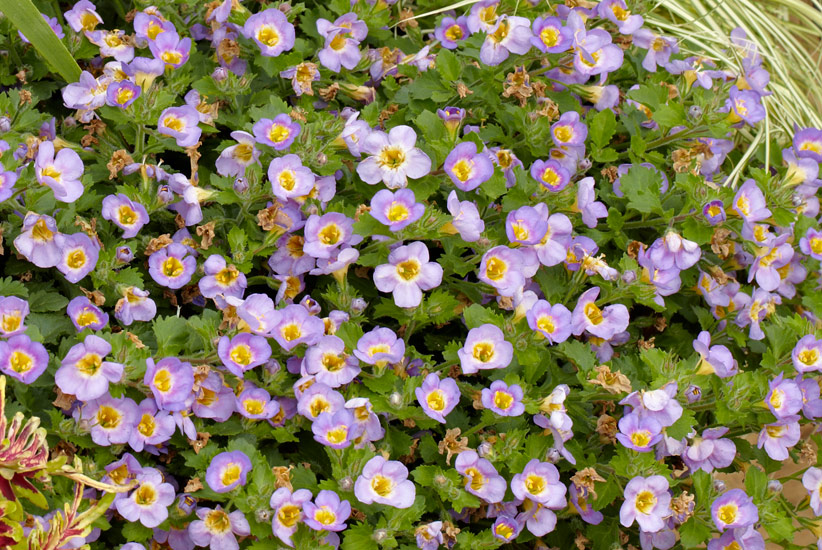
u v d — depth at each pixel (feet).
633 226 2.52
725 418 2.37
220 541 2.22
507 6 2.58
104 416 2.22
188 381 2.23
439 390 2.29
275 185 2.32
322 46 2.58
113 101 2.34
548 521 2.31
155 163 2.42
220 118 2.47
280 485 2.22
